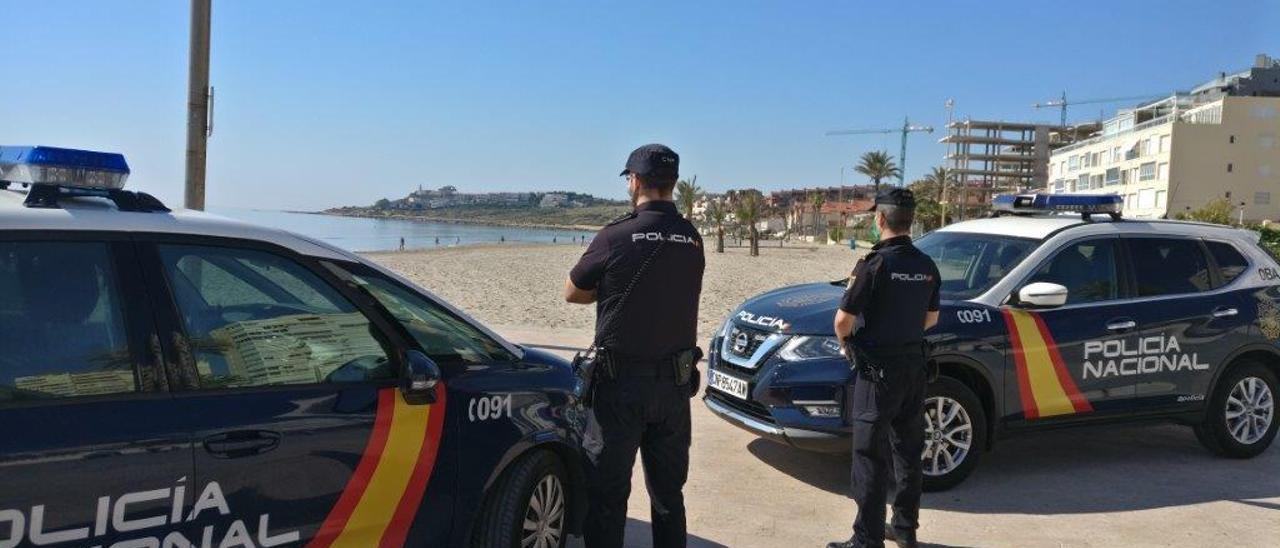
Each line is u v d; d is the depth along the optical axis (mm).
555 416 3807
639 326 3412
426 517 3254
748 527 4898
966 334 5387
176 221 2865
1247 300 6309
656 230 3436
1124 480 5863
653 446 3625
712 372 5957
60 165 2680
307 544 2902
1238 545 4773
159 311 2705
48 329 2500
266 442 2791
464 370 3508
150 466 2531
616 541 3545
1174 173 78312
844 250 80875
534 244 90812
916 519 4461
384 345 3266
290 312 3045
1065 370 5680
